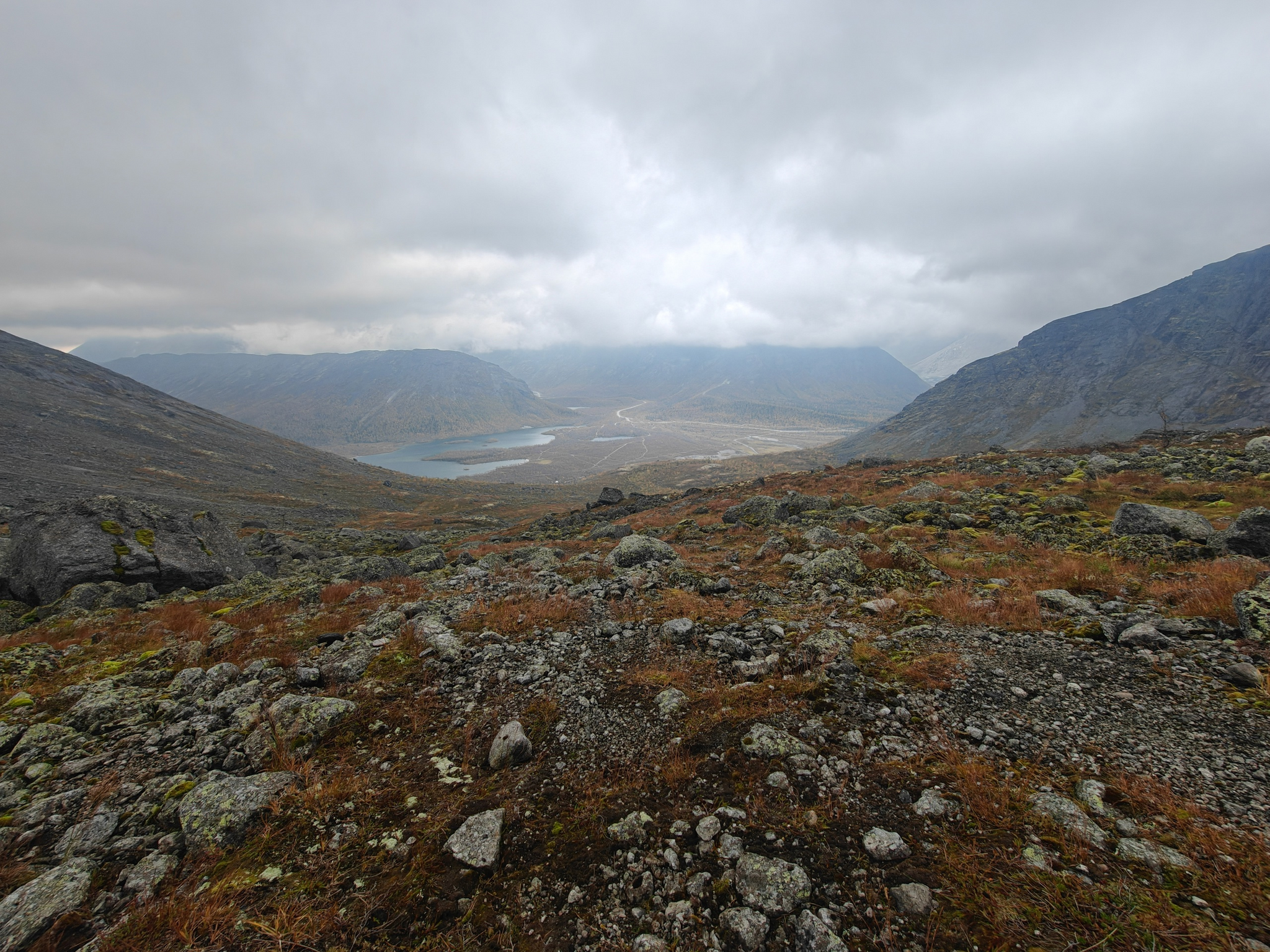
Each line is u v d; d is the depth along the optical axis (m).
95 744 6.68
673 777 5.27
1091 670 6.95
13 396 155.75
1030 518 20.05
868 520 22.08
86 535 21.41
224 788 5.09
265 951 3.54
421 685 7.74
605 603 11.68
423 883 4.13
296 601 14.55
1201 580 9.75
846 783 5.04
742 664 7.76
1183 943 3.25
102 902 4.05
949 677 6.98
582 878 4.25
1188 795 4.49
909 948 3.47
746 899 3.92
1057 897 3.65
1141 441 48.22
